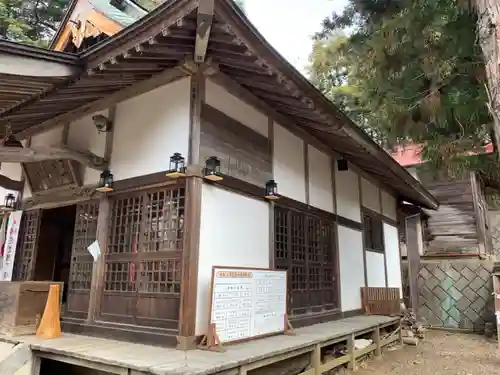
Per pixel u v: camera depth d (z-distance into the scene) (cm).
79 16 550
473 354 637
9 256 588
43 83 394
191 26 334
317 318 580
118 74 423
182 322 365
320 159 662
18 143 604
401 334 708
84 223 498
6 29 1140
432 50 505
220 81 446
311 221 608
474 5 334
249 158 480
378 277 834
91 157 465
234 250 432
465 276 933
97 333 428
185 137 411
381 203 919
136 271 425
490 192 1150
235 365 315
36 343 387
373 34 552
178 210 407
